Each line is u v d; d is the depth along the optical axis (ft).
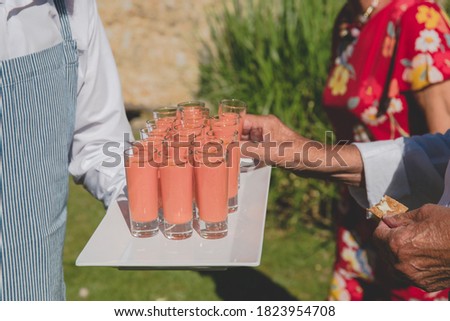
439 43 7.77
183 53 19.53
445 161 7.41
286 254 14.60
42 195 6.18
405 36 7.87
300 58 15.11
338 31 8.80
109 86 7.33
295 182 15.25
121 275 13.98
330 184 15.01
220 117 7.54
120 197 7.16
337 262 8.86
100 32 7.17
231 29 15.93
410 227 6.10
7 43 6.10
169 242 6.37
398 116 8.08
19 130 5.93
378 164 7.52
